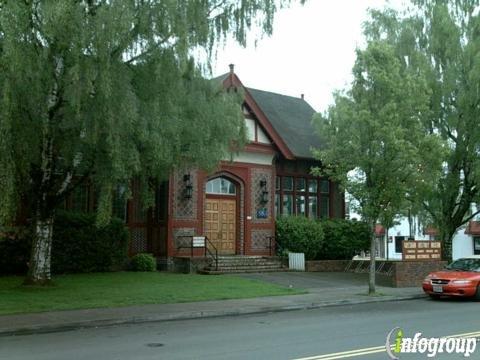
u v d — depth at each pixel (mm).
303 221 28422
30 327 12203
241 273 24547
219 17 17125
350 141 20000
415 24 28484
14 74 13078
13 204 14836
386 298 19703
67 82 13789
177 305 16125
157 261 24938
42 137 15383
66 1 13016
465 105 26328
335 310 16578
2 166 13703
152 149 15320
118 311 14680
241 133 18984
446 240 28531
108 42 13688
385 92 20078
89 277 20984
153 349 9992
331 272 27547
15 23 12719
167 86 15531
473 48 26812
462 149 26859
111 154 14266
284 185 30266
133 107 14242
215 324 13523
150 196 17984
